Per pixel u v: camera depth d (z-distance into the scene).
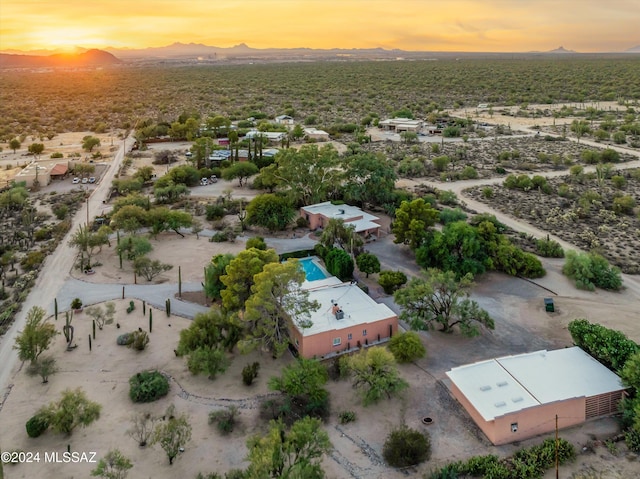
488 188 117.38
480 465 39.62
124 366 54.09
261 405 47.84
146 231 95.88
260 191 124.06
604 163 142.62
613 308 65.62
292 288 57.44
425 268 76.00
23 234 93.88
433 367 53.91
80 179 134.88
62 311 65.75
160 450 42.47
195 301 68.44
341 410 47.34
